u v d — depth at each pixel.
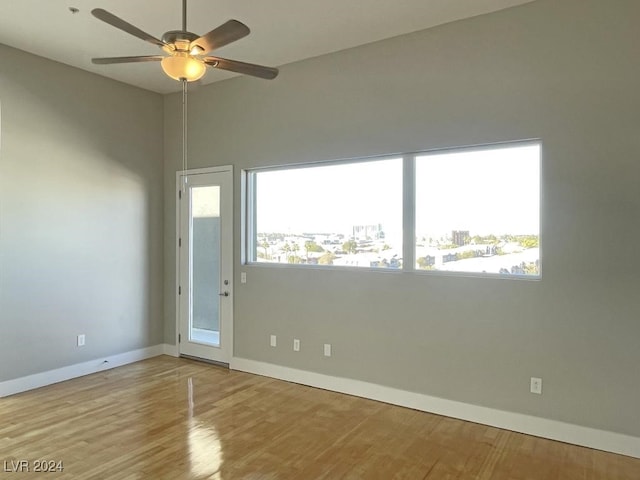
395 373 3.81
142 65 4.41
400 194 3.88
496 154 3.46
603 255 2.99
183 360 5.15
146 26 3.56
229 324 4.85
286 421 3.42
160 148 5.36
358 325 4.00
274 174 4.69
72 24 3.54
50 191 4.28
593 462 2.83
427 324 3.66
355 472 2.69
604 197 2.98
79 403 3.77
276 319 4.50
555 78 3.14
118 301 4.91
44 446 2.98
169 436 3.14
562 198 3.12
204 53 2.53
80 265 4.53
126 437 3.12
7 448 2.95
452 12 3.37
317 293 4.24
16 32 3.70
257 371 4.62
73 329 4.47
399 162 3.89
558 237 3.13
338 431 3.25
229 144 4.83
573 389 3.08
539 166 3.29
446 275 3.58
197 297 5.15
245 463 2.78
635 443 2.89
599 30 2.99
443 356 3.58
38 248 4.18
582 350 3.05
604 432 2.98
